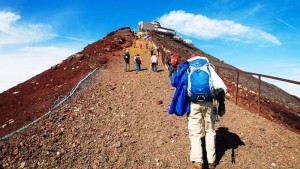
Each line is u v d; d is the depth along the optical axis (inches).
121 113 305.6
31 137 226.5
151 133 247.4
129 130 255.6
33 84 759.1
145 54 1221.1
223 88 174.2
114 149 215.3
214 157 180.2
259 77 292.0
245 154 201.2
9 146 206.5
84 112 306.2
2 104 584.4
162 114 301.7
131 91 423.8
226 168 184.7
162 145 222.7
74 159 199.3
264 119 275.0
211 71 176.7
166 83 503.5
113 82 514.9
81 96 387.5
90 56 927.0
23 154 198.2
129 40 1696.6
